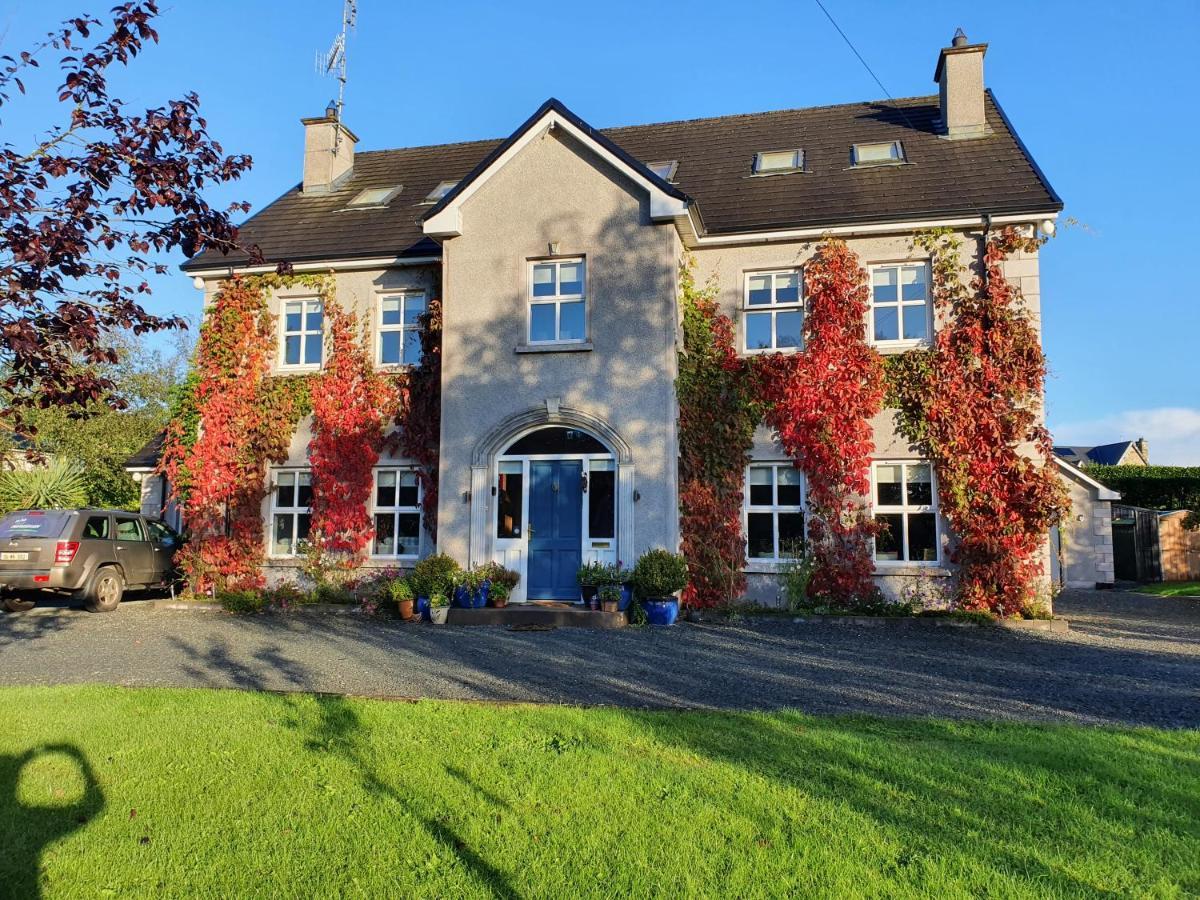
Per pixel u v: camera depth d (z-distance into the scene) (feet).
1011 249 45.44
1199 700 25.14
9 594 48.03
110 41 19.12
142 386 100.01
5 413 19.81
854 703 24.71
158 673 29.35
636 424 44.42
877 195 48.83
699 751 19.04
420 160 66.74
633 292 45.16
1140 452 175.83
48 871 13.71
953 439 44.78
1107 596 63.10
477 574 43.70
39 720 21.83
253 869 13.76
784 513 46.98
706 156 58.44
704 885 13.03
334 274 53.31
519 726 21.13
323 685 27.27
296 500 52.70
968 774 17.43
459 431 46.42
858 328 46.68
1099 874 13.17
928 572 44.80
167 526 56.85
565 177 46.65
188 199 20.03
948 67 54.65
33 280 17.99
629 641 36.29
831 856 13.82
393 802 16.26
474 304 47.06
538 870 13.60
